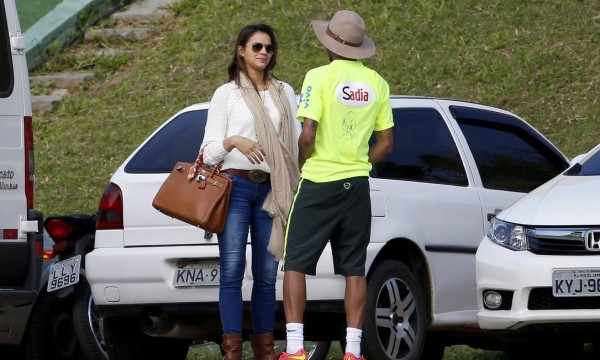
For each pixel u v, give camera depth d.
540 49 57.03
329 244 26.56
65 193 52.31
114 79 61.62
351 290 25.58
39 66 63.19
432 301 29.27
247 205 25.50
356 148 25.58
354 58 25.94
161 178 27.91
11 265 28.34
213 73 59.97
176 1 67.00
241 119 25.44
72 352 31.72
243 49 25.80
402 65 57.41
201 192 25.08
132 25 65.88
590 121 51.81
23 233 28.50
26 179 28.66
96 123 57.75
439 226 29.50
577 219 27.23
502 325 27.77
